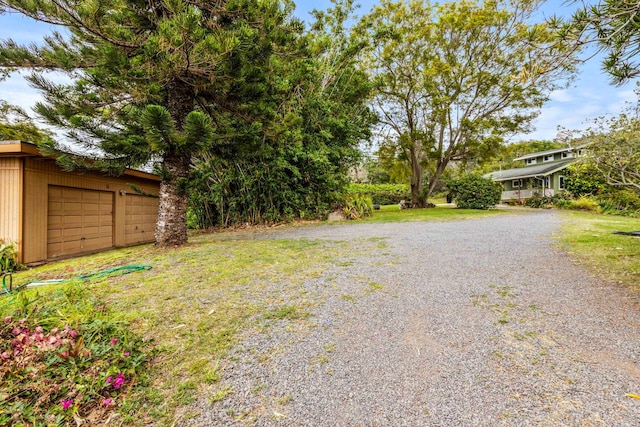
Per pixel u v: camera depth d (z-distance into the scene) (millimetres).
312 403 1689
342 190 12180
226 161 7547
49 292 3166
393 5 14430
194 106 6422
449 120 16172
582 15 2264
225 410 1651
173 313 2799
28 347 1846
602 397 1653
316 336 2400
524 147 15750
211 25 5797
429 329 2475
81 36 5711
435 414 1582
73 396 1674
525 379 1826
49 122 5156
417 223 9562
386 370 1962
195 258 4879
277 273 4000
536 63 2676
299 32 6812
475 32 13930
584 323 2477
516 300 2980
